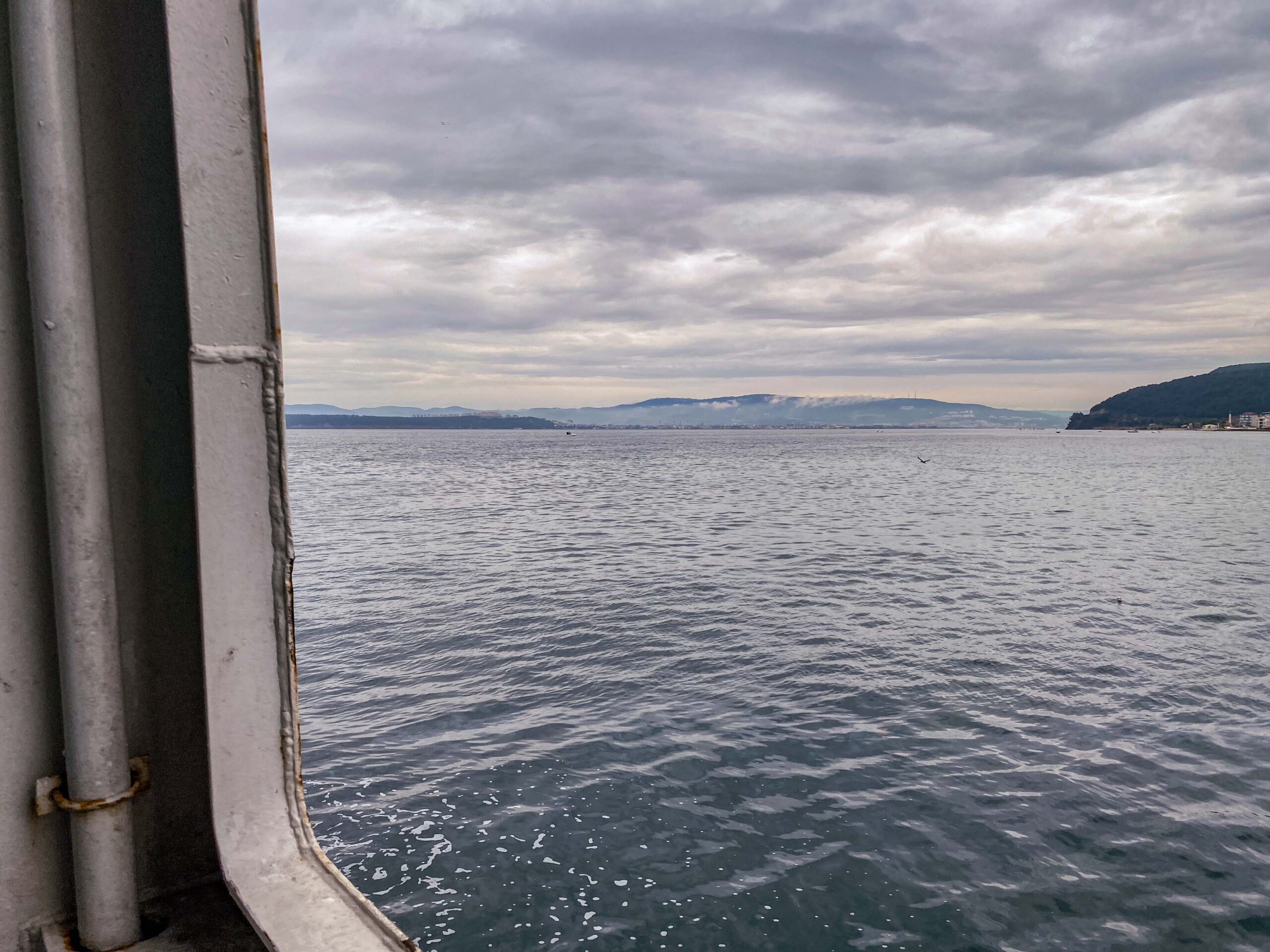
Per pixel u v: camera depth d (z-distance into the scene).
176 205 1.32
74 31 1.21
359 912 1.29
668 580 17.41
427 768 7.51
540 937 5.08
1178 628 13.16
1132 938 5.12
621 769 7.49
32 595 1.25
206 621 1.31
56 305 1.16
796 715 8.90
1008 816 6.62
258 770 1.41
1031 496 42.88
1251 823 6.52
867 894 5.55
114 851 1.28
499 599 15.33
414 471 66.25
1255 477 59.91
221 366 1.29
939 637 12.46
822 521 30.03
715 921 5.25
